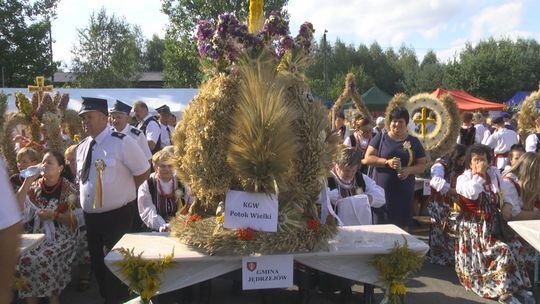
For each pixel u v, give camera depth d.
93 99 4.12
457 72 43.38
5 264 1.46
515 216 4.62
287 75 3.12
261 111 2.90
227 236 2.96
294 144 2.97
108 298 4.12
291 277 3.04
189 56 26.67
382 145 5.16
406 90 53.47
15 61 26.98
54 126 6.66
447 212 5.55
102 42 40.00
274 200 2.98
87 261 4.95
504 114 9.80
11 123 6.50
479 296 4.66
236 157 2.92
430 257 5.83
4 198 1.48
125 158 4.14
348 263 3.25
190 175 3.06
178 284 3.10
